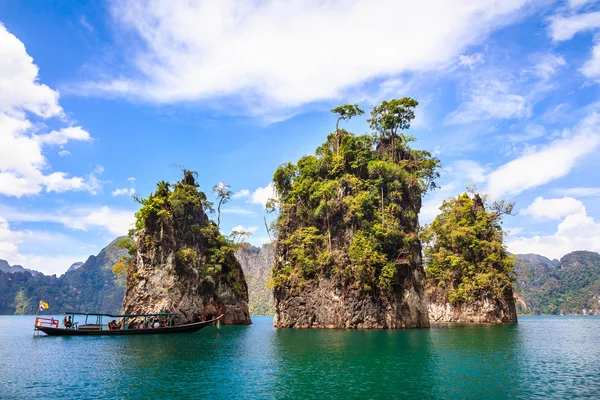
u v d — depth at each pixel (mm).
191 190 87250
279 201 83125
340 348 43000
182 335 59219
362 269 65500
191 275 78500
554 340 54438
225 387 26172
